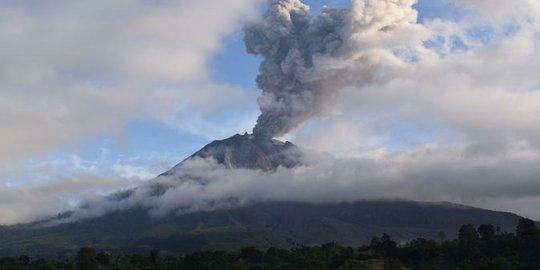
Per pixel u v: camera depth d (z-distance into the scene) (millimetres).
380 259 177000
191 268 163250
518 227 185750
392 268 160000
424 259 177750
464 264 161625
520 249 166875
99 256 196125
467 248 177625
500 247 172625
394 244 196000
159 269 172000
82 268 181750
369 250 197125
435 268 167750
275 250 194875
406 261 180500
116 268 178000
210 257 165125
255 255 189750
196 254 166625
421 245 185500
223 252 169125
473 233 196875
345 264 168000
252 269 167250
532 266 148250
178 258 192375
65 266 183125
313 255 188875
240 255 192125
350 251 192500
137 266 180625
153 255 196875
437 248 181750
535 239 157625
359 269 159750
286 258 184750
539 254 154000
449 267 166250
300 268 164125
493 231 197375
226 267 158625
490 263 146125
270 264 175250
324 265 170750
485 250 173875
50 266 180750
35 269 187500
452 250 179500
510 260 155375
